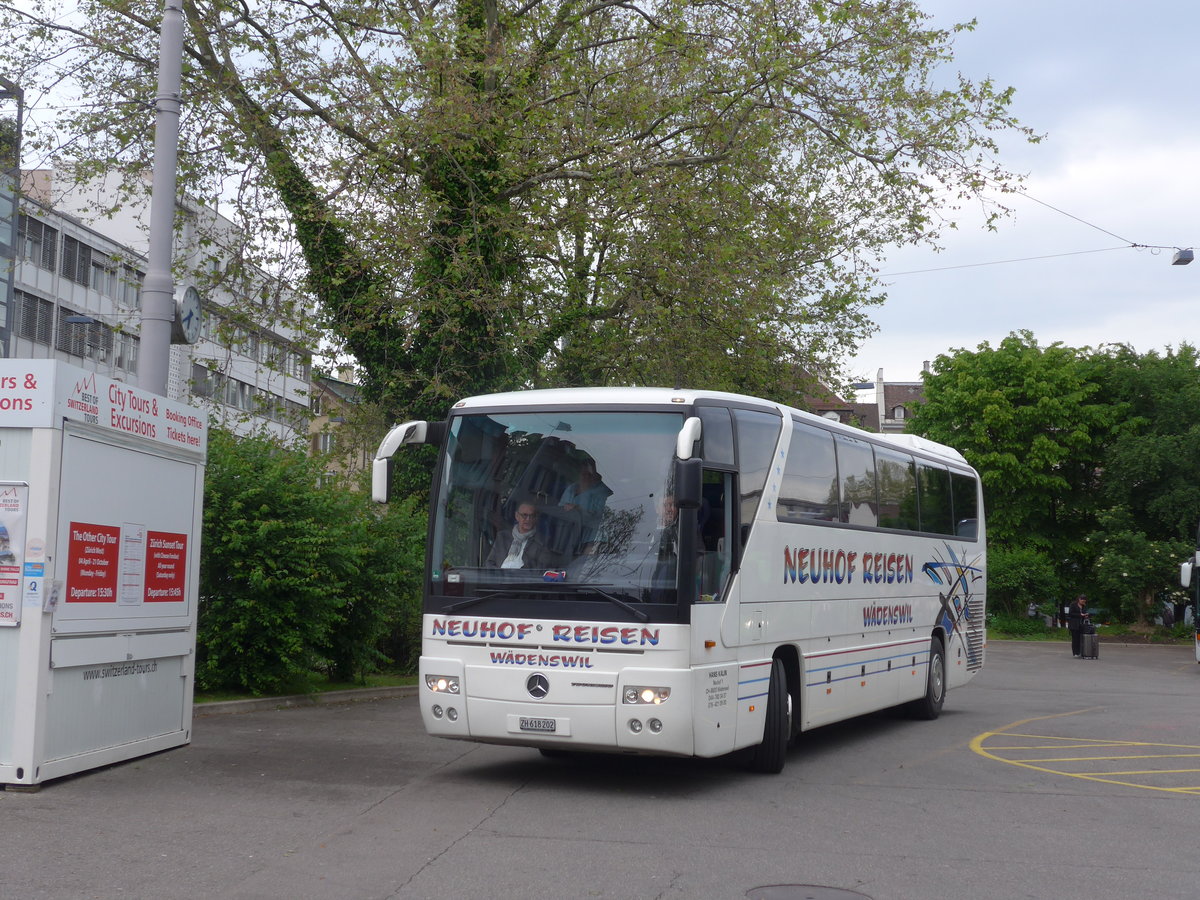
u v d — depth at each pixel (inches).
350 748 478.0
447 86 761.6
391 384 868.0
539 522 398.6
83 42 816.9
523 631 389.1
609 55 949.8
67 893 250.8
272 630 615.5
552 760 467.2
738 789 412.2
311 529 622.5
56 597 365.4
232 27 821.2
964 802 391.9
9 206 1560.0
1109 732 611.2
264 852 291.7
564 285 957.8
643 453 397.1
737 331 928.3
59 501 366.0
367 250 824.9
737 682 413.4
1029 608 2081.7
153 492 421.7
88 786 370.9
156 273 513.3
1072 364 2144.4
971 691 906.1
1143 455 1967.3
